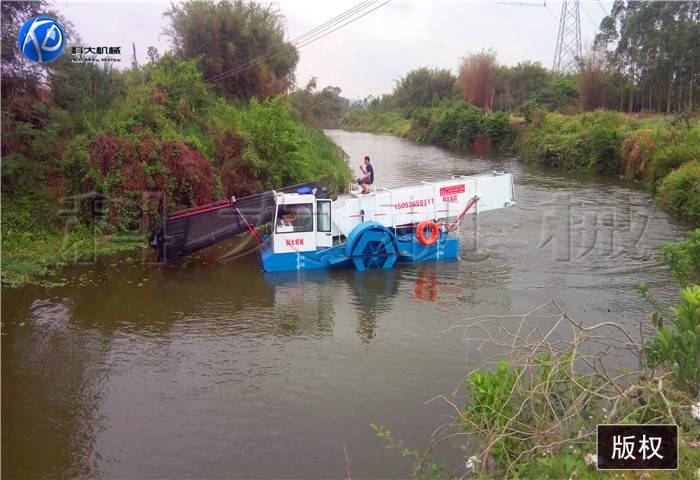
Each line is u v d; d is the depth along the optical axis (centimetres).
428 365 977
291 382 927
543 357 633
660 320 632
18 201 1644
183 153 1755
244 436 784
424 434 777
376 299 1298
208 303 1274
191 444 767
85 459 739
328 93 3972
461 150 5381
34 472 713
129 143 1697
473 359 996
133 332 1123
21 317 1188
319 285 1395
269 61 3434
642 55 4541
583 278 1424
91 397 889
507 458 536
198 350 1046
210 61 3114
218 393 896
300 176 2216
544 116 4534
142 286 1380
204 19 3119
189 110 2227
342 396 881
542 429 550
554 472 474
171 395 892
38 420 827
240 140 2077
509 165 3956
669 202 2161
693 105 4069
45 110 1738
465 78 6788
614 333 1080
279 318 1192
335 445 758
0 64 1638
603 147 3206
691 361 531
